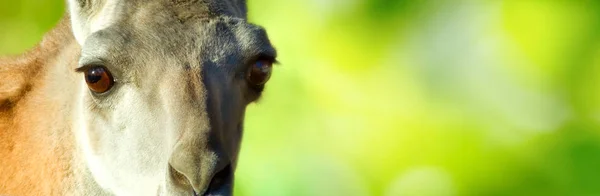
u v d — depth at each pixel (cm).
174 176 562
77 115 656
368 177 1175
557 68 1197
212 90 567
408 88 1205
